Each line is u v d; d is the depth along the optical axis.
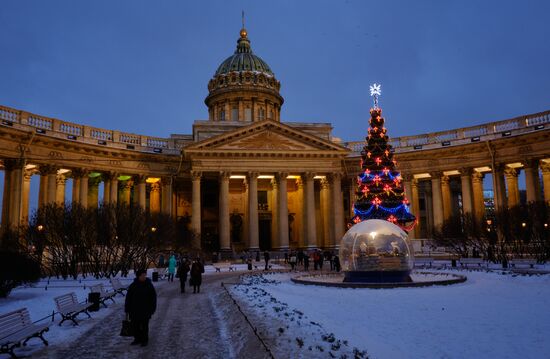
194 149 60.81
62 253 35.47
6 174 49.06
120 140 60.31
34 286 27.72
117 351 12.31
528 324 14.56
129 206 40.91
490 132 60.94
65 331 14.83
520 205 45.66
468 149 61.47
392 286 24.30
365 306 18.59
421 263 46.56
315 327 14.02
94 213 37.28
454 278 27.75
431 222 80.81
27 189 55.81
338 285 25.27
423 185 84.38
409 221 40.56
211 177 66.25
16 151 49.03
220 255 59.62
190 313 18.31
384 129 41.66
